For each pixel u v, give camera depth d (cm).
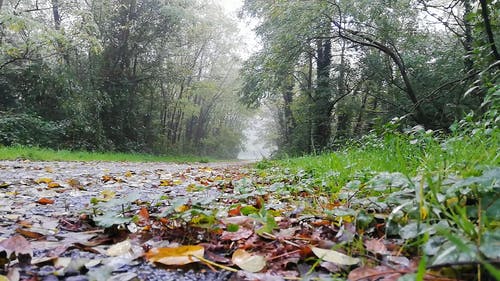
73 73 1836
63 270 120
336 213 167
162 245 152
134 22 2155
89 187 426
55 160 1078
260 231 151
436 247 111
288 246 140
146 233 174
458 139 305
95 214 200
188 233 167
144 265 128
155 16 2214
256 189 360
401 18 1133
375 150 478
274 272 121
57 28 1886
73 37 1634
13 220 211
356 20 1102
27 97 1741
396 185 181
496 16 621
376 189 204
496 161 206
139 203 275
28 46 1518
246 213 211
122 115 2197
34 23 1402
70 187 413
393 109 1345
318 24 1107
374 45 1088
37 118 1681
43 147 1625
